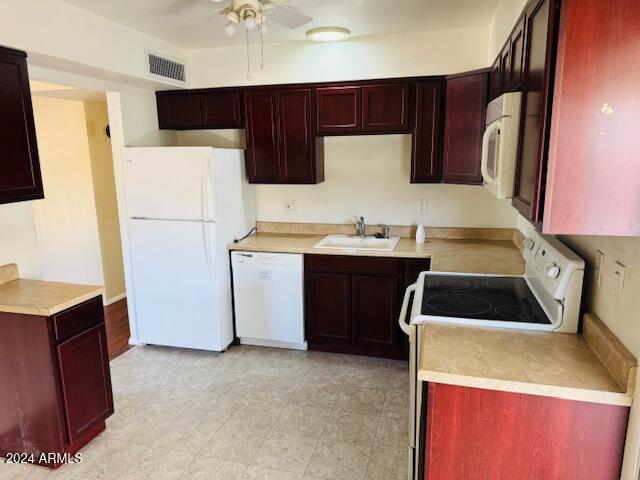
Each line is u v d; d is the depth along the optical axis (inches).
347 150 150.3
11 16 90.7
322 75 145.2
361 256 131.9
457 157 122.6
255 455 94.1
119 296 199.0
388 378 125.7
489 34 130.1
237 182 146.4
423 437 62.4
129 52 124.0
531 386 53.5
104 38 114.9
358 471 89.0
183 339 143.6
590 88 47.7
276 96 141.0
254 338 147.6
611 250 59.2
